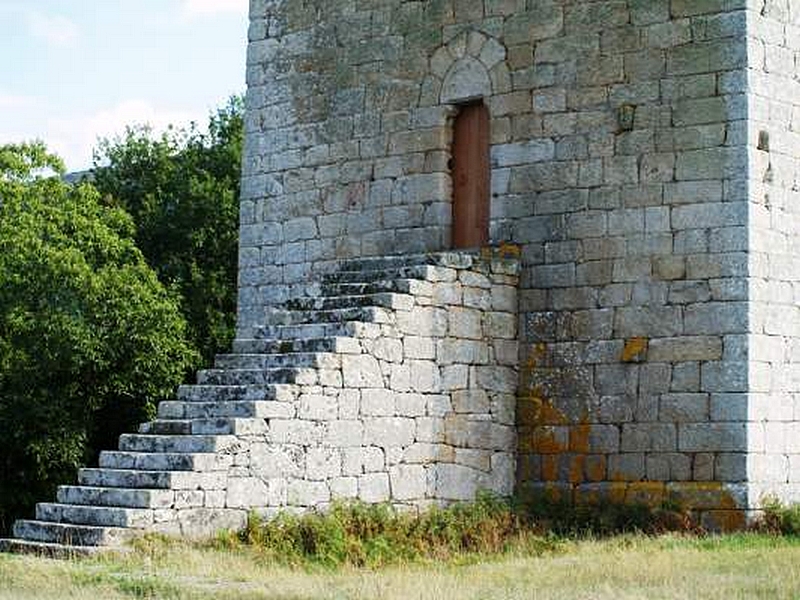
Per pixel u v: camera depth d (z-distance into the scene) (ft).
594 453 79.56
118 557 60.34
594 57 81.30
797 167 78.89
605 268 80.18
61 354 118.32
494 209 84.48
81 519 64.90
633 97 79.82
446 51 87.25
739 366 75.20
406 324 76.69
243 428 67.87
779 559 61.98
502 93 84.69
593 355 80.18
